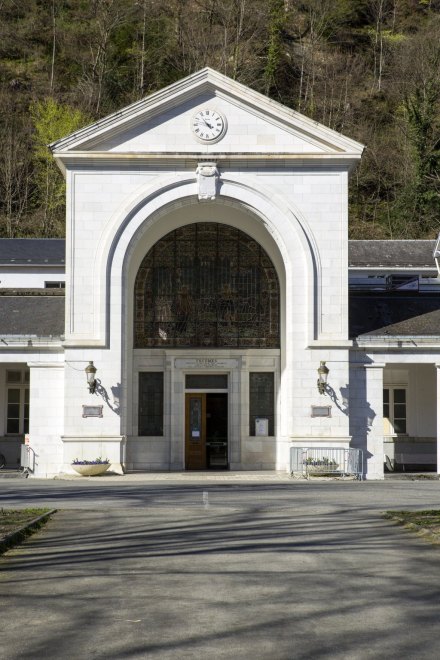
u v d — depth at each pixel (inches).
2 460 1504.7
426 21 3887.8
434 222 2942.9
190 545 590.6
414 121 3004.4
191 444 1469.0
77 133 1347.2
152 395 1460.4
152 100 1358.3
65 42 3651.6
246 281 1488.7
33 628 370.6
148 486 1114.1
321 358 1348.4
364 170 3250.5
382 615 392.5
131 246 1357.0
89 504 849.5
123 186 1360.7
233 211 1414.9
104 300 1341.0
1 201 3088.1
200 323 1478.8
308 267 1355.8
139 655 329.1
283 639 352.5
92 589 447.8
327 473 1310.3
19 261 1854.1
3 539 573.6
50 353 1363.2
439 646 342.6
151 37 3464.6
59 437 1354.6
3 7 3796.8
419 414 1574.8
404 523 688.4
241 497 938.7
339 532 650.8
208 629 368.2
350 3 3843.5
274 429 1464.1
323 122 3380.9
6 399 1540.4
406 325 1422.2
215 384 1477.6
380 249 2032.5
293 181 1374.3
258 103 1365.7
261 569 502.6
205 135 1365.7
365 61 3710.6
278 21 3506.4
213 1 3558.1
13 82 3457.2
